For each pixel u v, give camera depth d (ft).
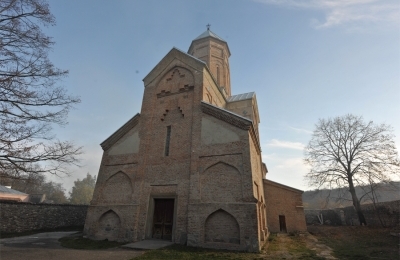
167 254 34.01
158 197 47.75
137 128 57.47
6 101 27.78
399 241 47.16
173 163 49.34
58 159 32.32
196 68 57.57
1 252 33.37
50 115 31.12
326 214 103.24
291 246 44.70
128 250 37.58
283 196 67.97
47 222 65.10
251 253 35.70
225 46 94.89
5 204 55.47
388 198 128.57
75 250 37.40
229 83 96.53
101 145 59.47
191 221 41.83
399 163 76.38
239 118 46.01
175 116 54.80
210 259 31.86
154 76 62.80
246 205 39.27
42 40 29.99
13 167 28.91
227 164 43.78
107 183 54.60
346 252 38.99
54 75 31.09
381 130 81.56
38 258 31.07
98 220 50.85
